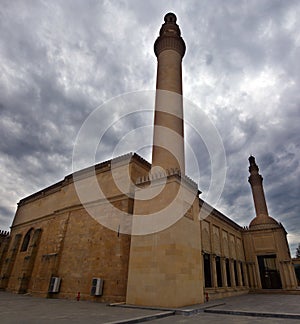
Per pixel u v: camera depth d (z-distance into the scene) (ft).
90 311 39.99
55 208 94.07
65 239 78.69
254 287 109.60
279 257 110.42
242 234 123.54
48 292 69.36
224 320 34.04
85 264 67.67
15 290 86.63
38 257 88.43
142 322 31.96
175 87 78.69
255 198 142.51
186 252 53.78
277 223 121.90
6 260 106.93
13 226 121.70
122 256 60.34
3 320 30.07
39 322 28.66
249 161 156.56
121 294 55.83
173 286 46.57
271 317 37.40
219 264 88.99
